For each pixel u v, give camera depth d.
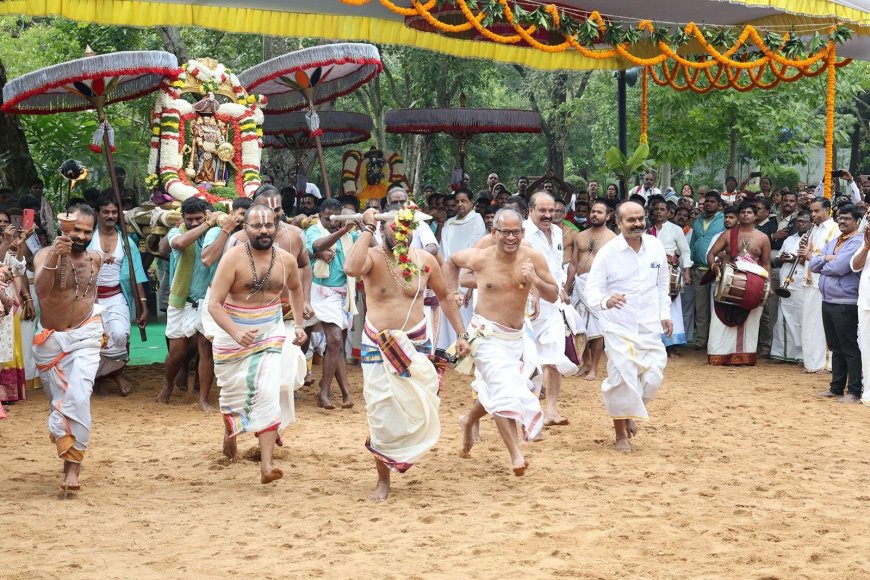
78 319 7.00
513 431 7.20
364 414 10.08
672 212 15.28
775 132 21.47
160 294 17.36
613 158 16.05
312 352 11.35
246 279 7.18
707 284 14.59
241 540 5.88
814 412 10.33
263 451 7.18
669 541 5.86
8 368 10.56
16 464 7.95
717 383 12.27
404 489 7.12
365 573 5.27
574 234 12.20
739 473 7.64
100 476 7.53
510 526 6.15
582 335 12.21
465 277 8.23
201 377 10.20
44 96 12.41
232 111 12.27
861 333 10.76
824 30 14.52
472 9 12.12
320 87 14.15
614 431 9.27
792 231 14.27
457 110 18.02
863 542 5.91
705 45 13.27
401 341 6.71
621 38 12.56
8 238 8.15
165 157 11.69
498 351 7.34
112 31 23.56
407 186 17.73
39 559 5.51
